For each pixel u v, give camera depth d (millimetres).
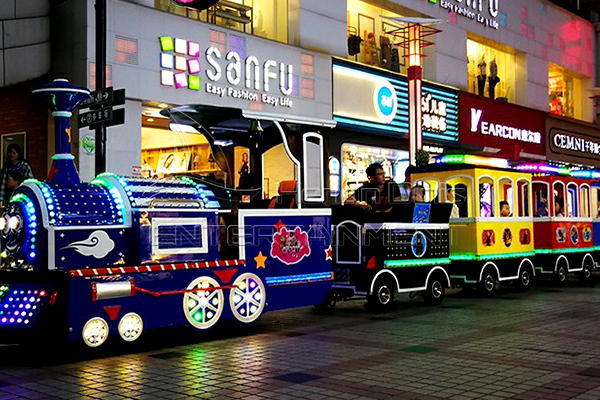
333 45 21031
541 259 14320
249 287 8477
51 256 6832
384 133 22969
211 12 18547
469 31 26859
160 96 15914
